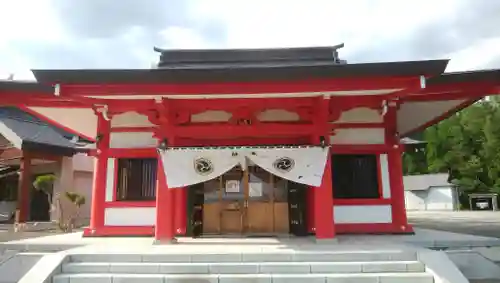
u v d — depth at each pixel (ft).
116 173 37.47
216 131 32.24
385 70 26.22
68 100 31.55
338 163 37.19
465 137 180.96
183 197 37.11
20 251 28.27
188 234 35.94
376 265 23.57
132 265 23.80
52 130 81.10
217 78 27.02
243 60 42.50
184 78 27.02
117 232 36.32
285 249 26.37
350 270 23.49
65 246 28.53
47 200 79.10
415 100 33.96
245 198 37.37
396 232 35.73
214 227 36.96
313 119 32.19
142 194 37.40
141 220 36.60
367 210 36.40
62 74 26.30
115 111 32.58
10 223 77.30
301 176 30.68
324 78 26.99
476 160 171.42
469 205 169.68
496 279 25.77
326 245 28.35
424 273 23.00
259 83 27.53
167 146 31.63
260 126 32.14
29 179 71.26
